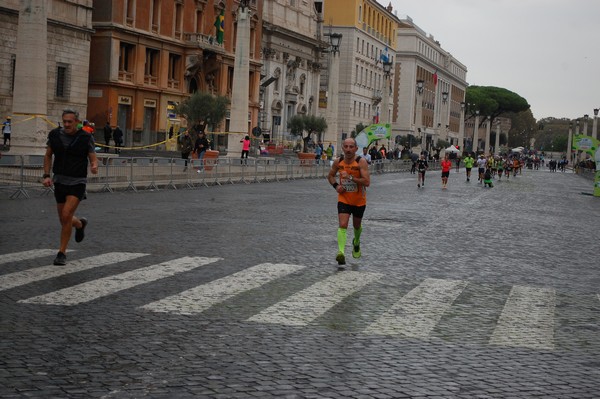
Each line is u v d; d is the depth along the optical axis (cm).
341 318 872
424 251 1491
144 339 749
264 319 848
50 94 4628
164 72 6031
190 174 3297
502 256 1479
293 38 8450
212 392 597
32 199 2236
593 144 4391
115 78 5431
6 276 1041
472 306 977
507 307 983
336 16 10231
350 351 733
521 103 18450
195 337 763
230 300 943
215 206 2292
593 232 2091
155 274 1095
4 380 608
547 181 6606
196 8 6438
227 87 7081
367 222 2008
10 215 1784
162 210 2078
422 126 14112
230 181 3716
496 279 1201
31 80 2964
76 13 4825
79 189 1147
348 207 1274
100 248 1322
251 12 7181
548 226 2195
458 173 7738
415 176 6091
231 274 1123
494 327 863
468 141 15012
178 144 5975
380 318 880
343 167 1268
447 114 16538
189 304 910
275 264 1232
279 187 3572
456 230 1928
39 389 590
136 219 1816
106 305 891
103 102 5412
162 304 904
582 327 888
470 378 661
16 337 737
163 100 6050
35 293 940
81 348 709
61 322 803
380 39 11625
